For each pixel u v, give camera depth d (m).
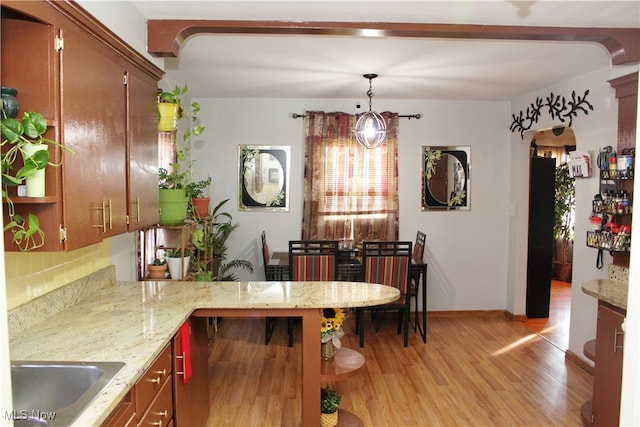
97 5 1.84
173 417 2.05
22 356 1.62
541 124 4.39
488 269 5.13
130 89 2.20
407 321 4.13
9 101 1.43
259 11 2.33
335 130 4.87
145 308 2.22
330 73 3.75
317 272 3.91
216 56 3.26
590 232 3.15
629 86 2.87
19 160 1.50
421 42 2.92
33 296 1.98
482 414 2.94
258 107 4.90
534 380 3.45
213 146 4.91
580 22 2.50
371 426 2.79
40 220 1.56
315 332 2.38
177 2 2.21
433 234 5.07
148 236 3.37
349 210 4.91
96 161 1.83
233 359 3.85
